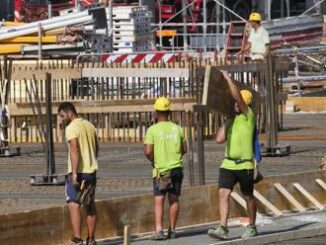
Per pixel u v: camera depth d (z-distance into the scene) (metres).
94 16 79.19
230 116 35.47
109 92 61.06
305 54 81.62
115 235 34.84
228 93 35.47
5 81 56.88
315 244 34.78
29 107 60.88
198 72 54.28
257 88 57.78
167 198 35.97
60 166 52.34
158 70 59.38
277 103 59.06
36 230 32.66
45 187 46.16
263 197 39.00
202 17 96.19
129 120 60.78
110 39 80.25
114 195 43.50
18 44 77.88
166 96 59.72
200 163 38.66
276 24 91.50
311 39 93.69
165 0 96.69
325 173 41.59
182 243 33.94
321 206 40.41
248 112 34.16
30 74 59.12
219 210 35.81
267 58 54.75
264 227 36.62
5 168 52.00
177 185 34.41
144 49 86.00
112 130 60.97
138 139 60.81
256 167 34.38
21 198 43.22
